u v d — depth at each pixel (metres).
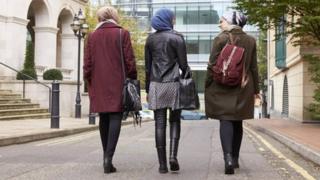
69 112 29.05
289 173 7.95
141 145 12.42
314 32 19.95
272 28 21.50
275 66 40.56
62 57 37.25
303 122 25.72
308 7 18.78
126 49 7.45
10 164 8.55
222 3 78.56
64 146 12.09
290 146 12.63
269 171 8.06
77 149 11.22
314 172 8.33
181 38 7.36
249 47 7.59
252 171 8.00
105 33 7.51
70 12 36.78
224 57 7.39
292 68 31.34
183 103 7.22
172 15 7.50
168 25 7.44
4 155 10.01
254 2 19.81
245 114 7.50
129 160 9.07
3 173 7.55
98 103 7.43
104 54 7.46
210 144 13.01
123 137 15.65
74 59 37.38
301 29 20.11
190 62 79.31
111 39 7.46
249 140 14.99
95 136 16.50
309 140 12.88
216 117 7.50
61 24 37.41
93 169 7.92
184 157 9.75
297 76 28.67
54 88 17.22
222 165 8.55
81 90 34.44
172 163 7.46
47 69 31.89
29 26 38.44
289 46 31.64
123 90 7.38
